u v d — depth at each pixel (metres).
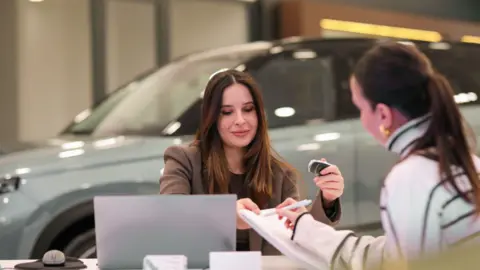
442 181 2.15
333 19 10.26
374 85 2.22
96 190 4.41
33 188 4.33
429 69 2.23
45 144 4.83
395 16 10.79
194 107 4.94
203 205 2.57
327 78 5.14
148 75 5.61
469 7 11.84
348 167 4.79
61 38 9.71
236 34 10.53
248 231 3.22
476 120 4.96
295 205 2.71
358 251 2.35
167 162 3.32
